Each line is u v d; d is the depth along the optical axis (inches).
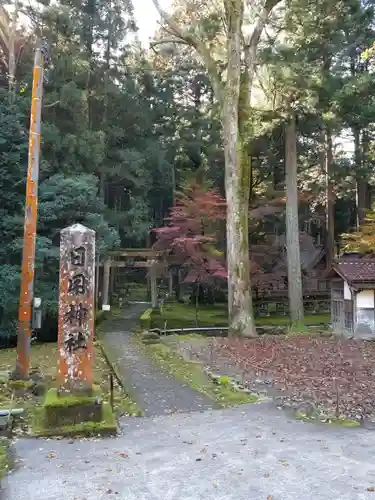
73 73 892.6
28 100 755.4
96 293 905.5
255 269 923.4
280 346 562.9
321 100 699.4
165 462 203.6
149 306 1176.2
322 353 505.7
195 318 957.8
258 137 811.4
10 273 613.0
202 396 348.2
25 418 284.2
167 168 1230.9
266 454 210.5
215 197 864.3
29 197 383.6
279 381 375.9
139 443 235.1
